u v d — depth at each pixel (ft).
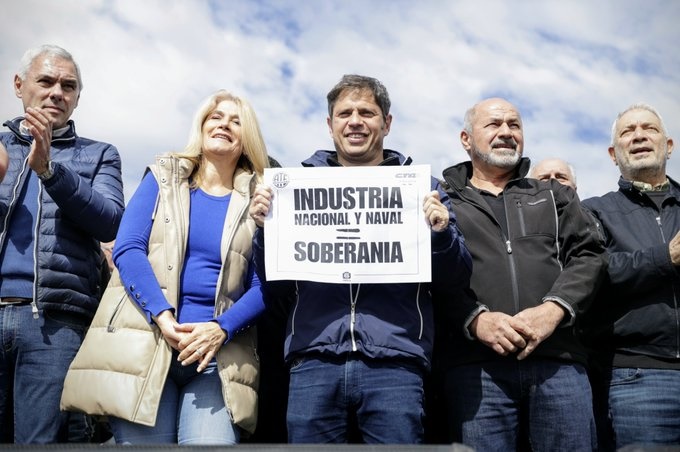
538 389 10.80
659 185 13.12
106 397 9.66
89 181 12.17
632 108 13.62
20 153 11.93
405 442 9.77
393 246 10.37
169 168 11.03
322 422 9.95
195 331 9.92
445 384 11.40
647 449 7.09
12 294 11.07
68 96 12.51
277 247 10.45
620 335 11.78
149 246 10.60
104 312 10.26
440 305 11.33
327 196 10.57
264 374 12.23
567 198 11.89
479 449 10.78
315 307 10.39
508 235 11.54
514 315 11.00
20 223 11.39
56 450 6.65
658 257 11.36
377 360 9.98
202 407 9.96
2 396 11.03
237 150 11.48
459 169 12.53
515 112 12.70
